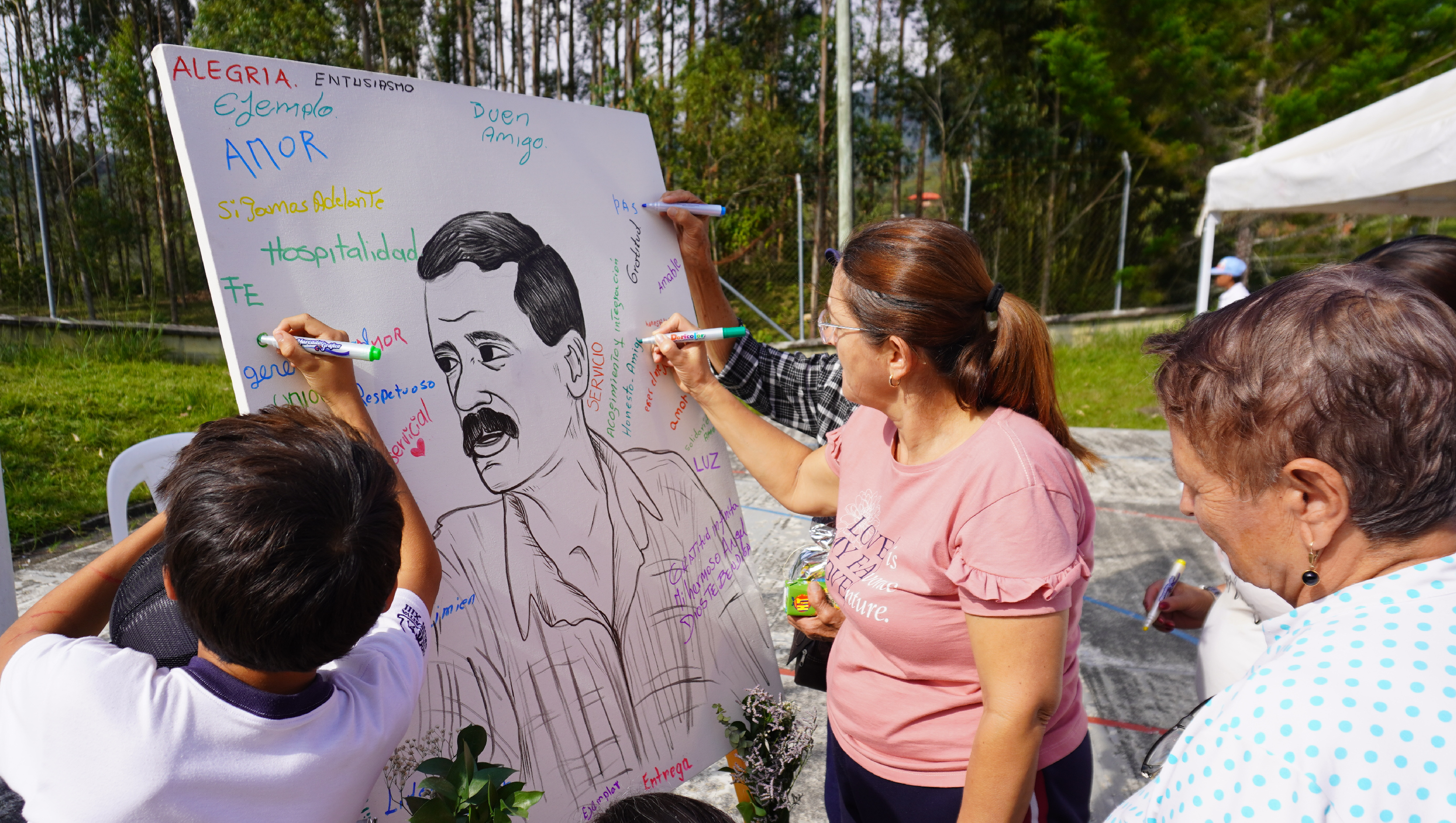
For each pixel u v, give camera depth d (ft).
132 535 3.74
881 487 4.37
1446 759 1.74
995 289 3.96
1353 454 2.01
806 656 6.26
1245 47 37.78
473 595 4.46
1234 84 38.06
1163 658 10.40
